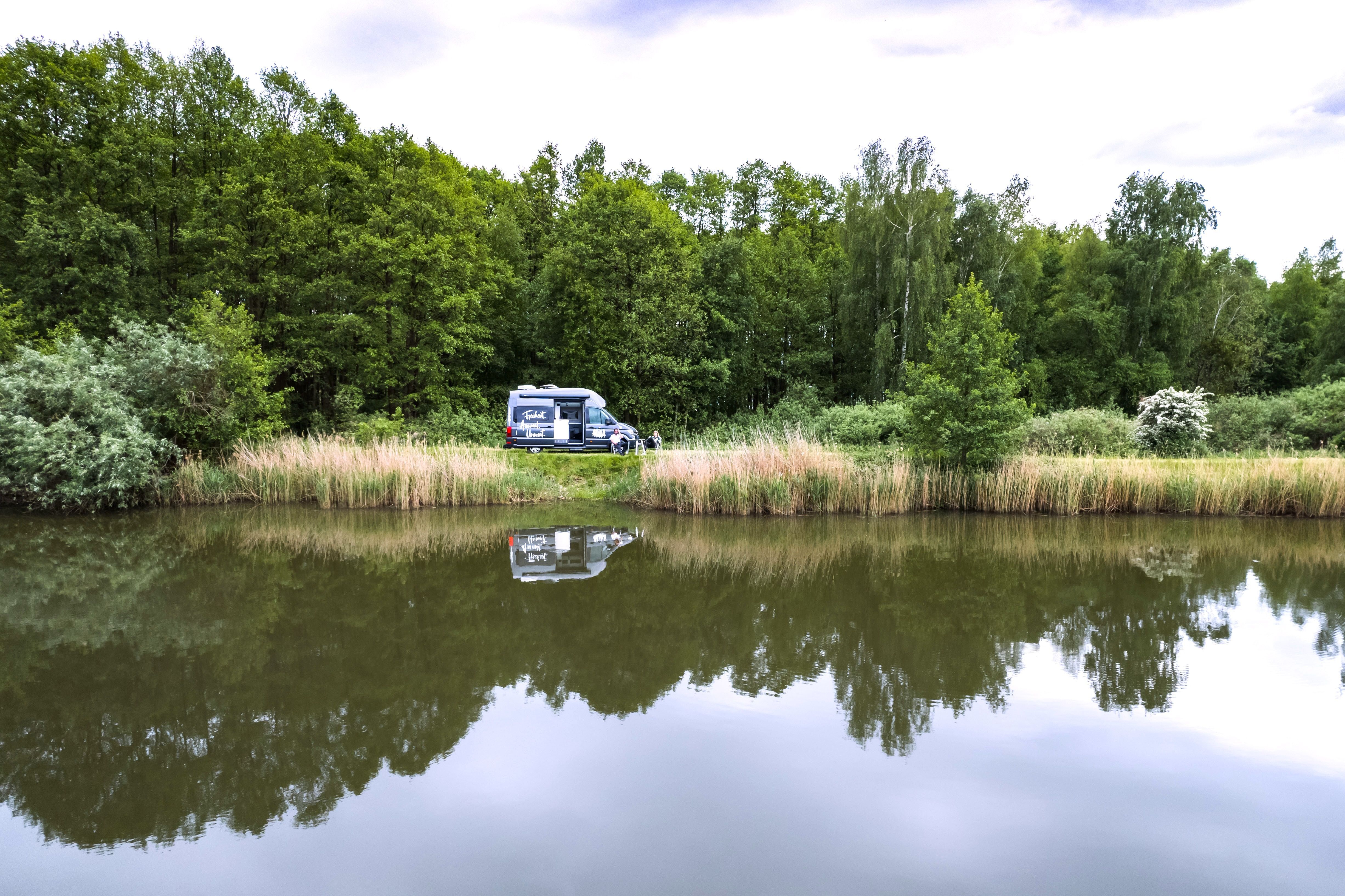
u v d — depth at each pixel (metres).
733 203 49.53
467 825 4.22
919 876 3.71
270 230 27.97
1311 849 3.97
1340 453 22.05
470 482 18.62
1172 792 4.59
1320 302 53.38
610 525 15.63
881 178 36.25
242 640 7.62
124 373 17.45
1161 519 16.73
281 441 20.11
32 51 24.97
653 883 3.63
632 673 6.74
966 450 18.03
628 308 34.97
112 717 5.71
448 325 30.23
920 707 5.95
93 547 12.85
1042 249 45.53
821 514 17.30
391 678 6.57
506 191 43.47
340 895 3.54
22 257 25.14
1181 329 39.75
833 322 40.72
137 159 25.98
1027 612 8.84
